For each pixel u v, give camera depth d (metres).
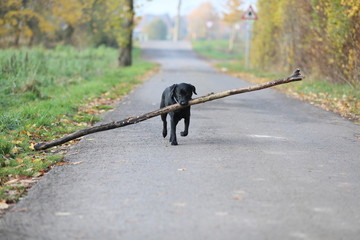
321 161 7.82
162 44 87.62
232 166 7.38
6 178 6.99
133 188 6.29
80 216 5.31
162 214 5.32
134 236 4.73
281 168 7.31
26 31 37.22
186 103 8.56
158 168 7.26
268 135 9.99
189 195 5.97
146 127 10.91
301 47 22.86
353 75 18.06
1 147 8.36
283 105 14.77
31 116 11.38
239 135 9.95
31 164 7.62
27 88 15.38
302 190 6.22
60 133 10.23
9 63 18.28
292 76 8.13
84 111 12.91
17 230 4.95
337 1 17.31
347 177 6.89
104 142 9.27
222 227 4.93
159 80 23.97
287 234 4.76
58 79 19.30
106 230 4.90
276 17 26.45
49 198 5.96
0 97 14.02
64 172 7.14
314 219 5.18
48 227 5.01
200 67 40.28
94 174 6.99
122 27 34.28
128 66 34.69
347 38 17.72
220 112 13.10
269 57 30.72
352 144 9.25
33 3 36.88
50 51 32.88
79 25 46.59
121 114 12.73
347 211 5.45
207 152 8.32
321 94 16.78
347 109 13.76
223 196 5.93
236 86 20.98
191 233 4.78
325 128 10.97
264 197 5.90
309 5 20.83
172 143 8.95
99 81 20.80
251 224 5.02
